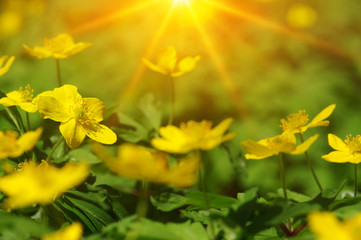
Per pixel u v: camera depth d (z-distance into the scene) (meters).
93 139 0.35
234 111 0.74
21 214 0.33
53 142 0.37
